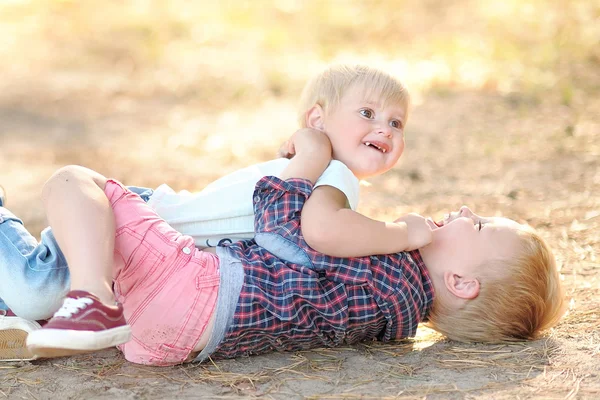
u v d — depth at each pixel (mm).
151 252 3621
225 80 14922
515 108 10938
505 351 3908
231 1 21578
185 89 14523
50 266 3791
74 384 3637
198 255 3697
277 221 3768
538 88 11711
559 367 3693
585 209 6621
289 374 3713
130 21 20078
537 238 4039
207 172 9398
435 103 11680
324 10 19984
